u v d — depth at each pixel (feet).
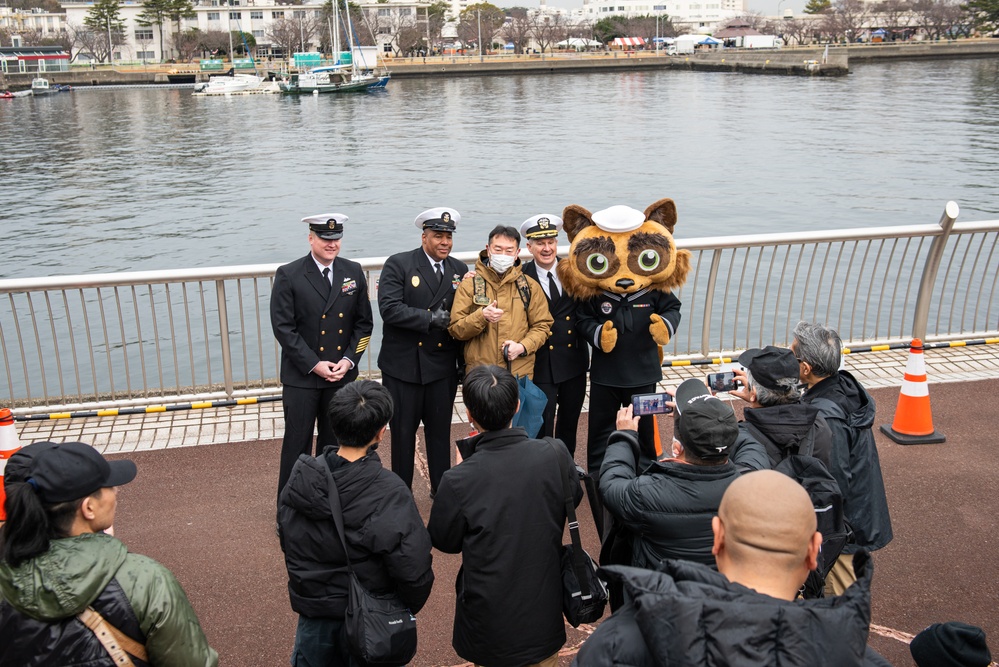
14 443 15.87
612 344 17.56
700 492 10.08
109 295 62.49
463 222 99.14
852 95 252.62
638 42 533.96
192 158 158.20
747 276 57.16
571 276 17.76
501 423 11.02
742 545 7.41
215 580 15.49
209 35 469.57
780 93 271.69
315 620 10.91
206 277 22.31
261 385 23.79
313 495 10.41
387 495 10.55
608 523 13.88
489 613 10.82
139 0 500.33
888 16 527.81
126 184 129.90
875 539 13.20
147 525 17.29
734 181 119.65
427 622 14.47
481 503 10.73
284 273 17.21
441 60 451.53
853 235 25.45
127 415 22.66
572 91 310.65
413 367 17.65
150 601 8.23
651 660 7.30
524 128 195.52
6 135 199.82
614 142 166.61
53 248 88.79
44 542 8.06
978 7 475.72
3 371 48.16
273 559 16.12
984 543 16.55
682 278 18.01
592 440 18.88
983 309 49.73
